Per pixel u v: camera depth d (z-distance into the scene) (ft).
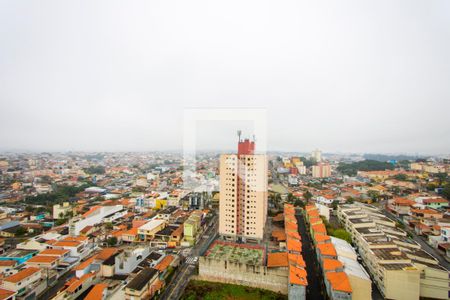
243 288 199.31
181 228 310.04
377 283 201.67
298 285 177.06
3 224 329.93
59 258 228.02
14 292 175.42
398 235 267.80
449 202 392.06
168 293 194.90
